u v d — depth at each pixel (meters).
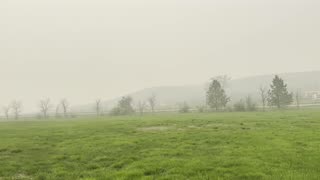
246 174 18.02
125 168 20.45
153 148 27.02
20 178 19.42
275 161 21.16
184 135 34.53
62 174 19.84
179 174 18.48
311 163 20.39
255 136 32.22
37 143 31.89
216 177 17.80
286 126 42.31
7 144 31.16
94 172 20.00
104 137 34.84
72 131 42.31
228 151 24.73
